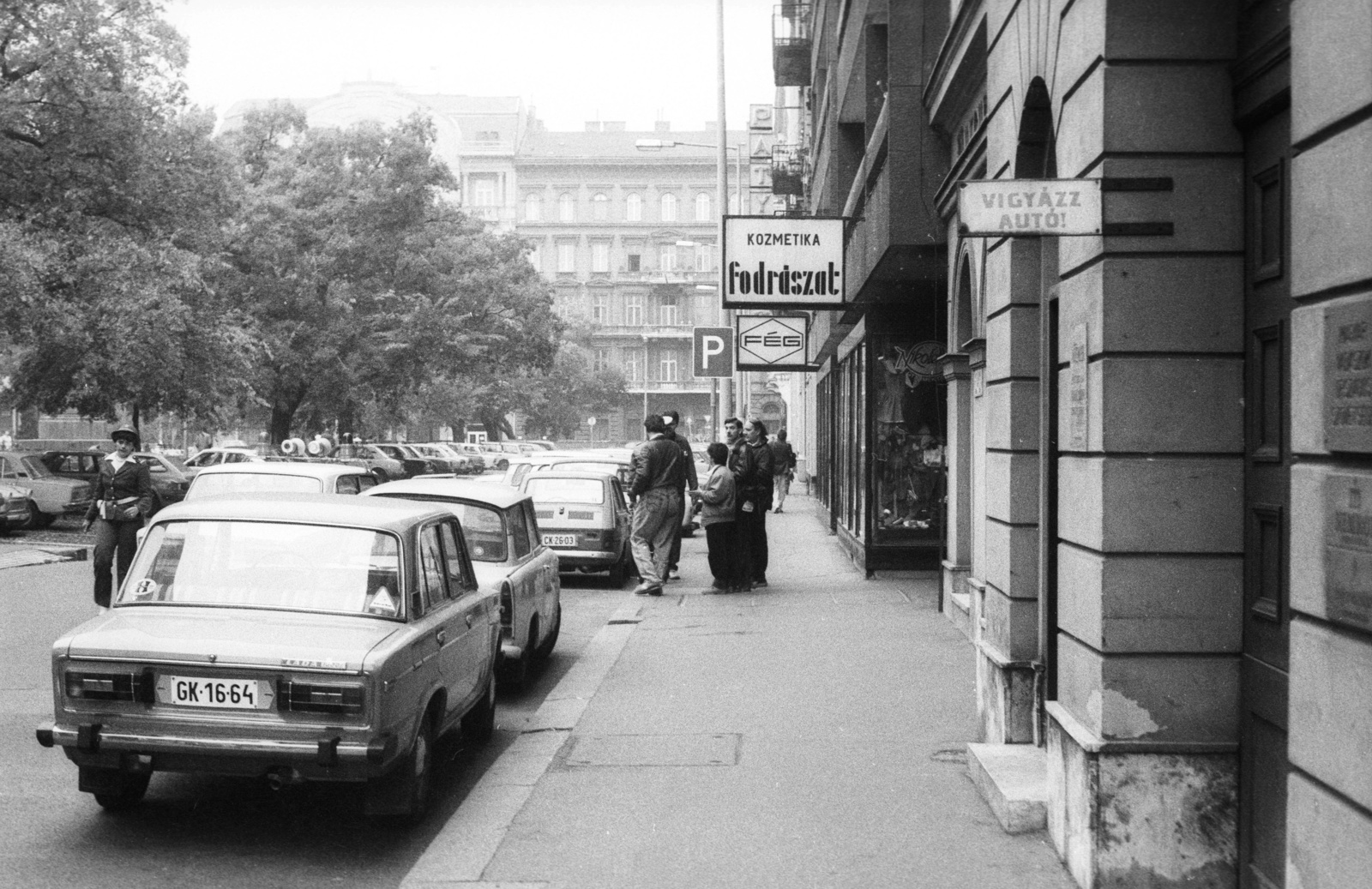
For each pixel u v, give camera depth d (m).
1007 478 7.52
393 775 6.27
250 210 38.84
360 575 6.64
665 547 16.17
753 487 16.34
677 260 107.25
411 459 52.66
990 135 7.98
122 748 5.88
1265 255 5.11
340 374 42.00
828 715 8.77
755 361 24.67
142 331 28.00
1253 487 5.19
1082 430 5.62
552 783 7.13
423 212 42.91
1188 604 5.27
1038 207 5.32
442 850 5.98
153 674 5.92
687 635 12.52
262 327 39.66
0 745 8.02
